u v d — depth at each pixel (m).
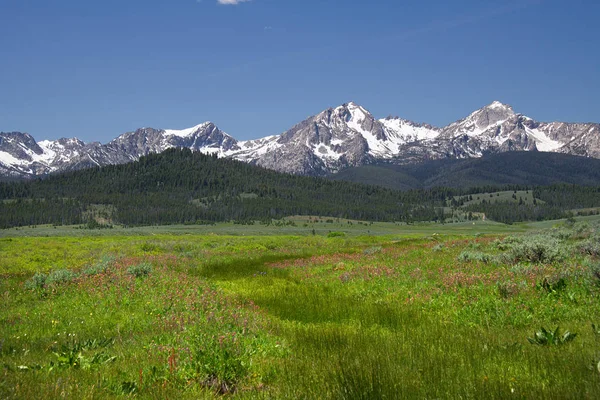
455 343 7.95
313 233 124.31
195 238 68.38
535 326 8.88
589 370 5.80
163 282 17.45
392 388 5.57
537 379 5.80
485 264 18.12
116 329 10.87
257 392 5.98
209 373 6.60
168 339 8.87
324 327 10.55
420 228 192.50
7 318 12.34
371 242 49.94
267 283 19.45
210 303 13.33
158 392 5.97
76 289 15.89
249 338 8.85
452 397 5.32
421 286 14.40
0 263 28.52
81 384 6.21
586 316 8.99
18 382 6.09
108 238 68.50
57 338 10.08
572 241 26.38
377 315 11.40
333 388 5.73
